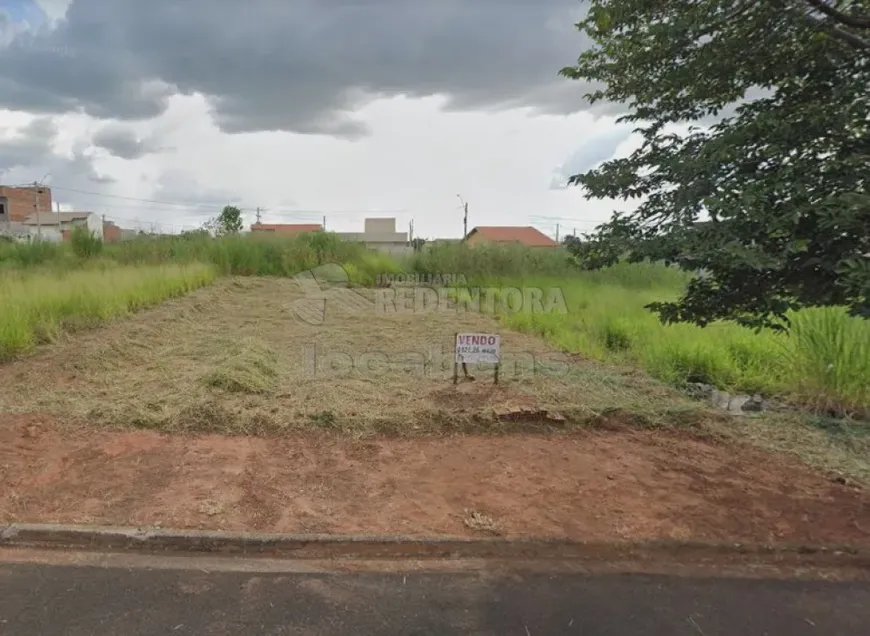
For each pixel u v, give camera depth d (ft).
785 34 8.66
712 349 19.03
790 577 8.11
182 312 29.12
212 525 8.89
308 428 12.85
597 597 7.54
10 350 17.98
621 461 11.66
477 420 13.41
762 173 8.18
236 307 33.94
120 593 7.36
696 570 8.23
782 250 7.79
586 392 15.89
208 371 16.44
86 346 19.86
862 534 8.98
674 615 7.20
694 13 8.77
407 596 7.48
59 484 10.07
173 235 66.13
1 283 28.63
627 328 23.81
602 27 9.32
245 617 6.97
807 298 8.24
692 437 13.10
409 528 8.96
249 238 61.52
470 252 55.26
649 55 9.63
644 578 8.01
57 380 15.97
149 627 6.72
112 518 8.99
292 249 58.08
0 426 12.32
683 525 9.19
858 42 7.95
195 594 7.39
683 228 8.50
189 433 12.49
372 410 13.91
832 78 8.61
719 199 7.83
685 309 9.97
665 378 17.66
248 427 12.78
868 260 7.24
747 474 11.16
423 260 56.90
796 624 7.08
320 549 8.47
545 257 53.72
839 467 11.51
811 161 7.93
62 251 51.24
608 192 9.86
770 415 14.55
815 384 15.35
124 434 12.31
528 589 7.68
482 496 10.07
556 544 8.58
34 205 163.84
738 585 7.88
